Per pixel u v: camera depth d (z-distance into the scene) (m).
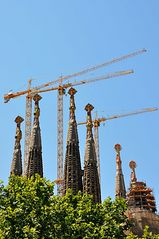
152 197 196.12
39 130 167.25
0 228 68.81
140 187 198.00
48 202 74.62
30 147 162.38
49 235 68.94
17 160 164.50
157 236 79.19
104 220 79.50
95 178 150.00
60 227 70.31
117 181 195.75
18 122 174.25
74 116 162.88
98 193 147.38
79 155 155.00
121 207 82.31
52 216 71.50
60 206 74.75
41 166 159.62
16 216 69.44
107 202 82.94
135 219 152.62
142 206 179.00
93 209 81.38
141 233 148.38
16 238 66.81
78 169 150.50
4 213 70.62
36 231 65.38
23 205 71.44
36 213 70.81
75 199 85.69
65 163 152.38
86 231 73.69
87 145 157.38
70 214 76.06
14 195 75.06
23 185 78.06
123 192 192.12
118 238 76.38
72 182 146.62
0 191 75.88
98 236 73.88
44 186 76.38
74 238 71.75
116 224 77.81
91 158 153.50
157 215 159.12
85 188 148.00
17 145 169.00
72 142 155.62
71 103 165.88
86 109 166.88
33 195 73.50
